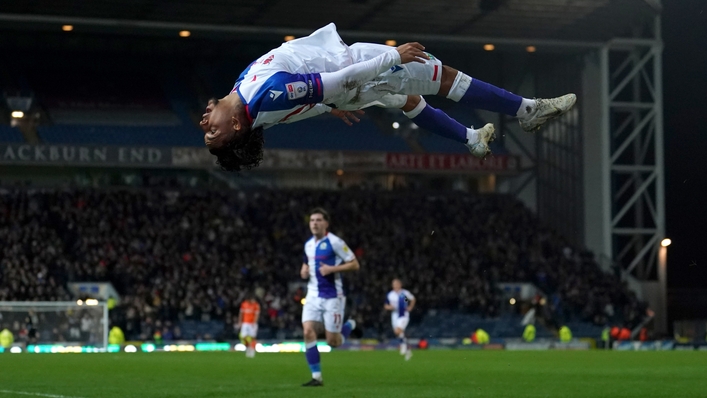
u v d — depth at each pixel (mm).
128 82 48531
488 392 11141
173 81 49281
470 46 42031
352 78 6676
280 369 17594
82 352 30109
